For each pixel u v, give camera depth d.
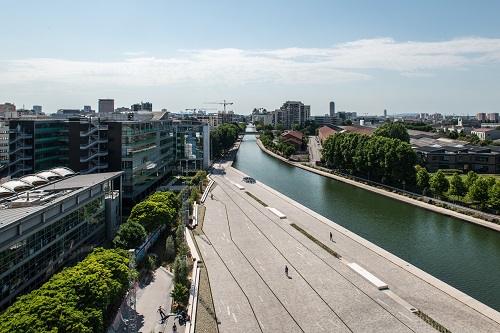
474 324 70.31
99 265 70.44
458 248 112.38
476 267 99.38
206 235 120.00
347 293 82.06
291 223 132.25
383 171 193.00
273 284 86.50
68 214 86.94
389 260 99.69
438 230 128.62
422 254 108.06
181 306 75.69
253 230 125.31
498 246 113.81
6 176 161.12
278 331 68.50
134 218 107.50
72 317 53.94
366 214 148.62
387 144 193.12
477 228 130.38
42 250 76.44
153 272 93.12
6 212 71.94
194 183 197.38
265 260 100.19
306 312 74.69
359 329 68.81
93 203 101.12
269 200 169.25
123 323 69.88
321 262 98.69
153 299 79.62
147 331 67.50
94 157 150.12
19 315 51.66
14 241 66.56
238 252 105.88
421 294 81.81
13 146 156.75
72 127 149.62
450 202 159.12
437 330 68.19
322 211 153.25
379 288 83.38
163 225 123.25
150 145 177.12
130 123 149.00
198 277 88.94
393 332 67.75
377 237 122.19
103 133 150.00
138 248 96.06
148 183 174.25
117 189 123.75
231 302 78.50
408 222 137.75
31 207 76.50
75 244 91.12
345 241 114.44
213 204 160.88
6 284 65.38
